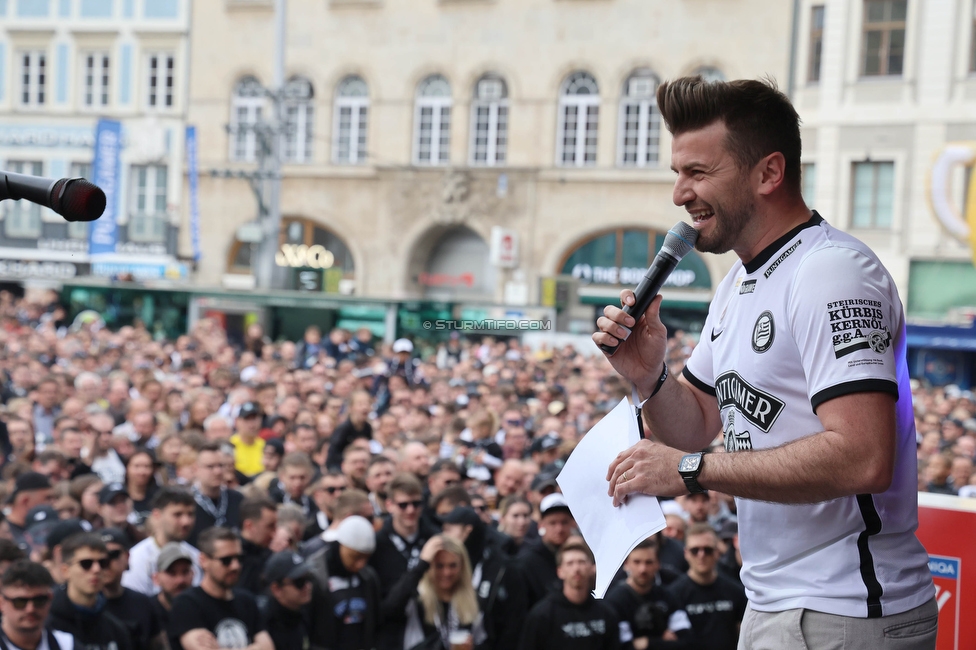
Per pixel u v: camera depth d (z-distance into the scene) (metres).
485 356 21.73
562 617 5.98
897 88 28.62
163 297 27.69
